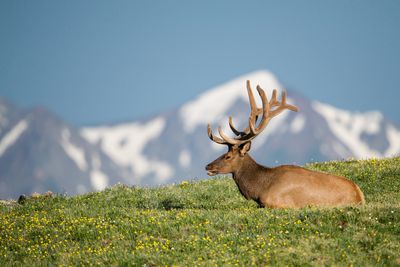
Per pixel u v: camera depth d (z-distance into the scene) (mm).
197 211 71375
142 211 73062
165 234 63469
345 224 62812
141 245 61094
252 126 73938
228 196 87312
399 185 85812
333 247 58250
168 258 57719
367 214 64000
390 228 61469
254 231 62219
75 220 69250
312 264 55250
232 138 74125
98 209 76938
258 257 56656
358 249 57906
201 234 62500
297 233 61438
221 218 66312
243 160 74125
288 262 55812
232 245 59719
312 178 70688
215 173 74438
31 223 70812
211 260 56906
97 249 61969
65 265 58750
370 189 84938
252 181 73125
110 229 65750
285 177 71438
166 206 84062
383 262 55812
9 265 60219
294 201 70250
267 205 71312
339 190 69875
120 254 59625
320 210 65562
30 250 63062
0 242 66062
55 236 65500
